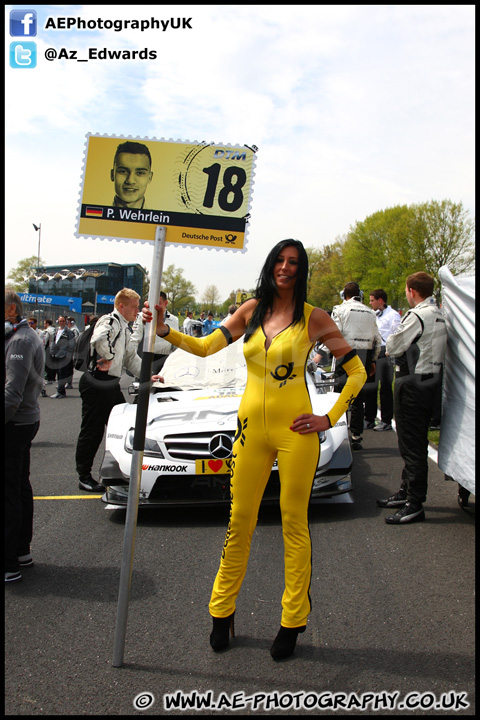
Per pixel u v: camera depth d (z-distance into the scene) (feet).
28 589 10.21
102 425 16.55
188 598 9.77
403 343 13.23
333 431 14.07
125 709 6.85
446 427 13.41
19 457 10.56
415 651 8.03
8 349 10.25
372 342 20.70
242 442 8.16
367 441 22.95
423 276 13.38
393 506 14.49
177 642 8.36
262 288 8.06
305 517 8.01
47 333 42.06
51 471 18.98
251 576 10.57
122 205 7.82
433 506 14.64
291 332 7.90
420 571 10.69
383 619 8.95
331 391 17.46
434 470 18.24
